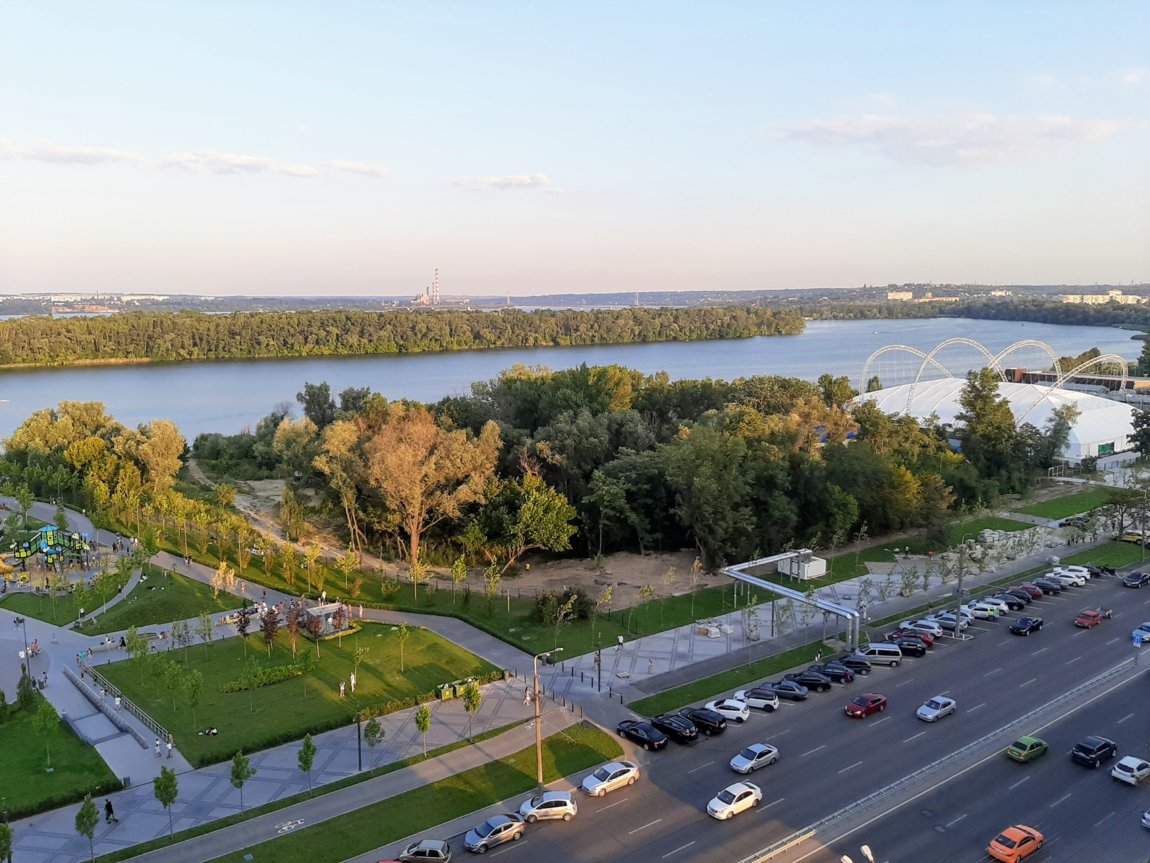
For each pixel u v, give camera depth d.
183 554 120.12
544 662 85.38
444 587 110.25
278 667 81.69
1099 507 144.88
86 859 52.59
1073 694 75.94
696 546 126.25
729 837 55.34
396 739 69.12
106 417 194.38
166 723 71.75
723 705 73.44
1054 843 54.41
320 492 142.00
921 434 162.25
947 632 95.25
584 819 57.75
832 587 110.12
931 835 55.34
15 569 115.12
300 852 53.62
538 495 112.94
